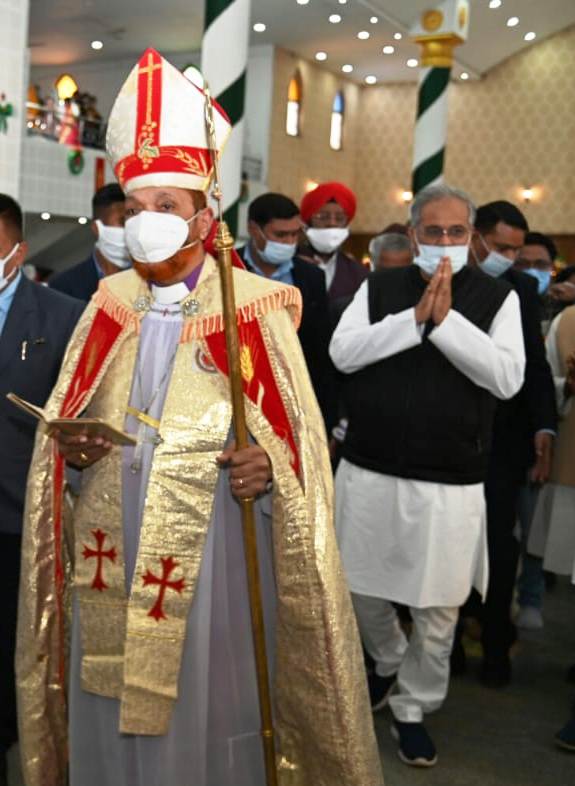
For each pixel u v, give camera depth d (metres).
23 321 2.79
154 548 2.11
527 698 3.82
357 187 21.31
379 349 2.99
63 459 2.26
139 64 2.10
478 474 3.08
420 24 11.64
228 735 2.29
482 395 3.04
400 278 3.16
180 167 2.10
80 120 14.21
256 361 2.19
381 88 20.91
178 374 2.16
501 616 3.87
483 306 3.04
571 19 18.02
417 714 3.21
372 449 3.11
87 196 14.06
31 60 19.77
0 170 8.88
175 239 2.11
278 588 2.17
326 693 2.16
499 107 19.59
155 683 2.12
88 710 2.26
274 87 18.17
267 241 3.99
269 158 18.30
